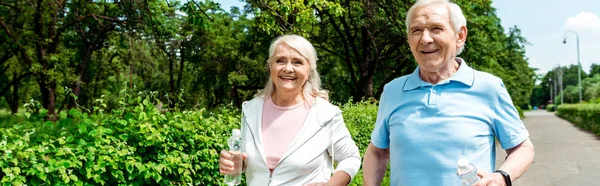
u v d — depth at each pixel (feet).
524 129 7.11
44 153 9.62
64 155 9.77
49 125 11.39
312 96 9.22
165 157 11.45
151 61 66.54
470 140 6.89
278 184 8.68
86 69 78.84
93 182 10.11
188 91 88.48
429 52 7.13
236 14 79.00
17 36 59.31
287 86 8.80
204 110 15.15
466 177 6.30
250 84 89.51
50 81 60.70
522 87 149.89
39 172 9.01
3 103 135.44
